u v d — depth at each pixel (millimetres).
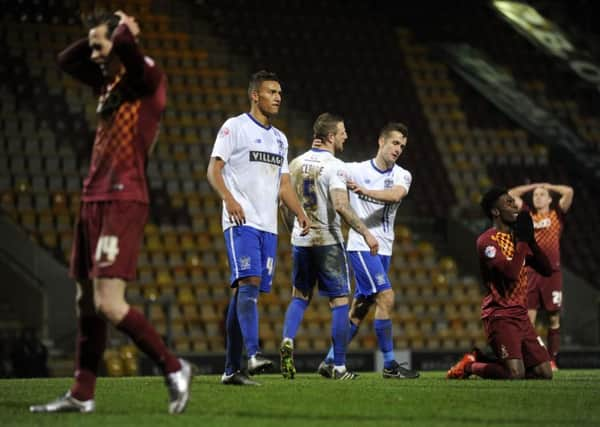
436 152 66188
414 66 72625
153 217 56312
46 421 13188
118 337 47656
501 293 24031
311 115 65875
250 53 68938
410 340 55188
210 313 52500
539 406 15656
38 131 57781
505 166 67125
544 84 74750
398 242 60469
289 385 19906
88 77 15070
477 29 78062
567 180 67688
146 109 14250
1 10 63750
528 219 23734
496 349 23953
